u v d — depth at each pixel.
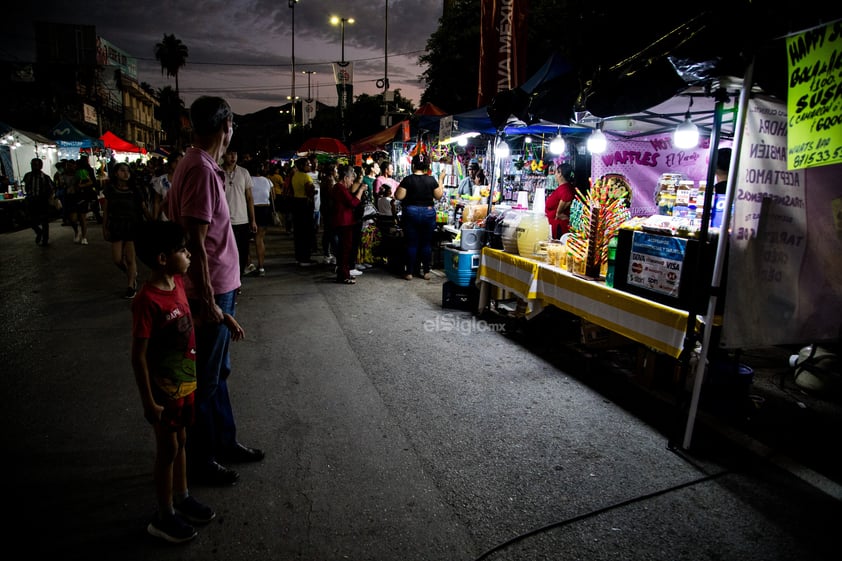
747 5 2.49
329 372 4.35
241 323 5.70
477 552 2.29
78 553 2.23
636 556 2.29
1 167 16.34
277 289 7.43
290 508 2.58
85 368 4.28
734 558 2.28
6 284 7.32
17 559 2.18
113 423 3.37
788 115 2.56
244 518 2.50
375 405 3.75
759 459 3.09
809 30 2.50
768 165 2.90
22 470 2.83
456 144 9.92
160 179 6.51
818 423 3.56
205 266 2.43
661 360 4.00
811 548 2.35
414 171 8.05
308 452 3.10
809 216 3.10
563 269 4.61
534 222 5.11
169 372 2.19
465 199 9.02
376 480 2.83
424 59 18.92
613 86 3.39
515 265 5.15
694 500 2.69
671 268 3.39
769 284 3.05
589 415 3.64
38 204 10.83
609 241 4.03
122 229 6.51
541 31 13.83
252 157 8.24
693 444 3.24
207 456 2.74
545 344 5.14
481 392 4.00
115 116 41.12
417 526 2.46
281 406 3.70
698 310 3.25
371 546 2.32
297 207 8.92
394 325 5.75
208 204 2.40
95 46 43.16
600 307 3.96
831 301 3.27
